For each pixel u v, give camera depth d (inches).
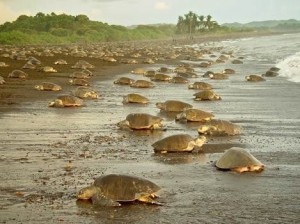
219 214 363.3
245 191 420.8
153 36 7239.2
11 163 510.3
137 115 714.2
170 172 482.6
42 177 458.9
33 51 2817.4
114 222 346.9
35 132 676.1
